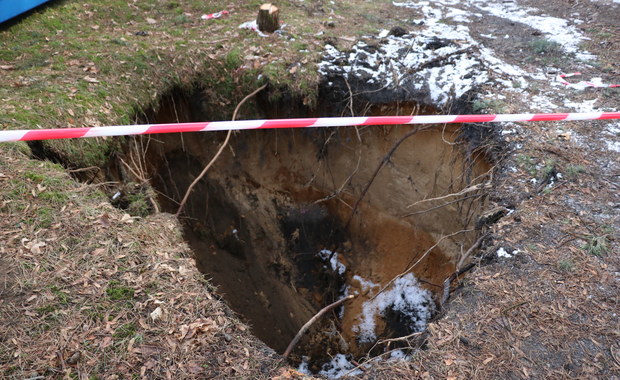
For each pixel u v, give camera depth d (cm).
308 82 609
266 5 702
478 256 386
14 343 277
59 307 300
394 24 789
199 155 659
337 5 865
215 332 299
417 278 623
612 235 377
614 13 805
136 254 345
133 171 505
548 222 392
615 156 465
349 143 655
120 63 599
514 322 313
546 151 472
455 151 560
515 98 559
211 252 639
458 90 582
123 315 300
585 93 573
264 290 652
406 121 429
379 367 292
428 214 625
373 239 682
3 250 330
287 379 280
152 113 588
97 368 271
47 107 491
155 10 779
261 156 684
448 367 286
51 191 383
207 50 653
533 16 827
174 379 270
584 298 329
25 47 619
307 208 708
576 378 280
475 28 779
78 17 716
